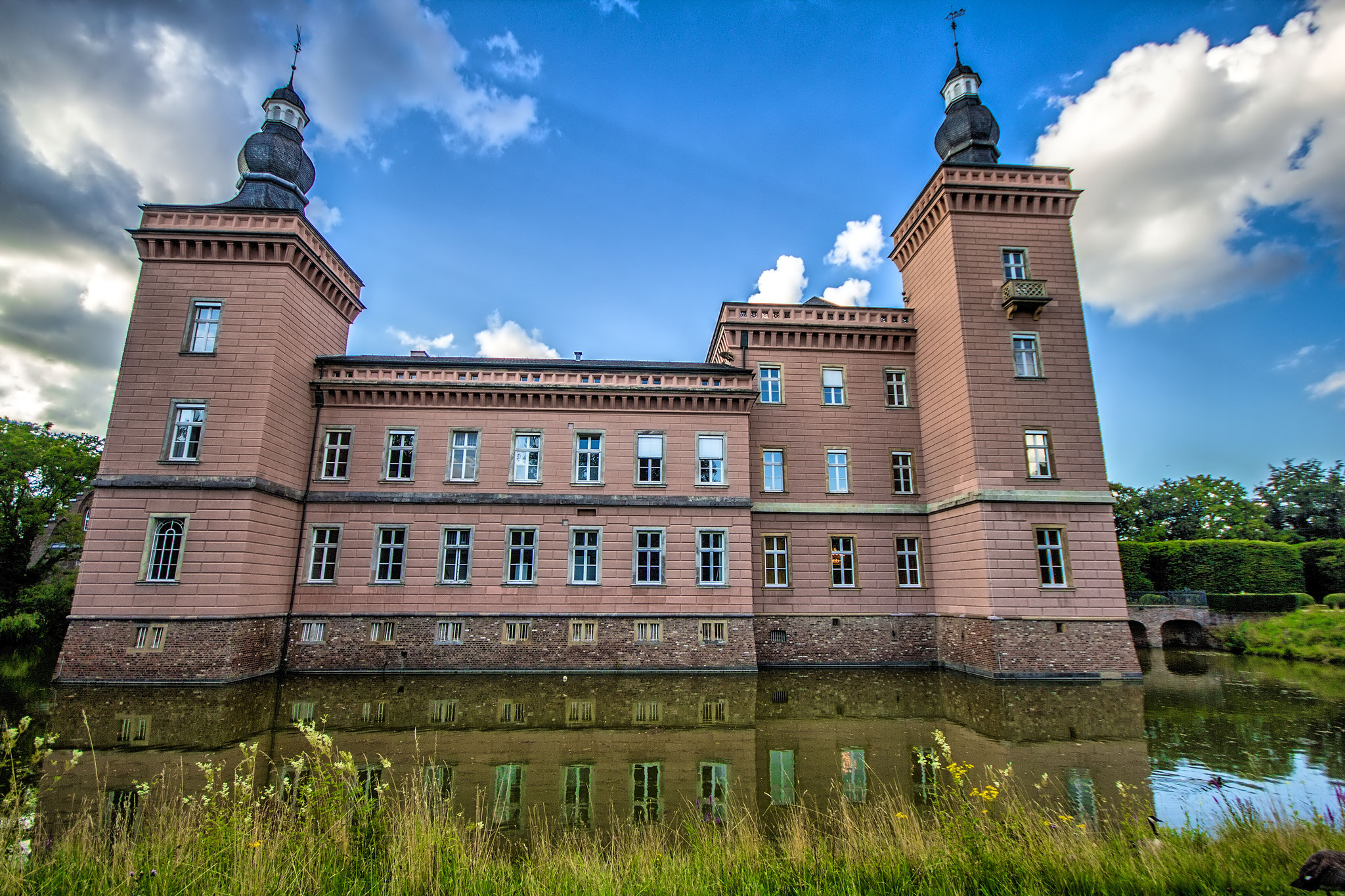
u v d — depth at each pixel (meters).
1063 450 25.45
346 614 24.83
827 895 6.03
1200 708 17.66
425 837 6.72
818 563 28.09
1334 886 5.56
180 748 13.23
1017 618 23.78
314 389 26.56
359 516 25.70
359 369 27.11
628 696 19.70
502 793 10.70
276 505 24.11
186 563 21.94
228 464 22.94
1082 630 23.78
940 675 24.34
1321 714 16.77
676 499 26.62
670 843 8.48
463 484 26.31
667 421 27.47
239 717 16.33
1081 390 26.05
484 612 25.16
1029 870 6.27
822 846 7.19
